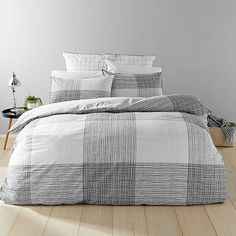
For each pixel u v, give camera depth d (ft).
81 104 12.40
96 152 11.08
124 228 9.90
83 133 11.27
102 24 18.51
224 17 18.48
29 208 11.01
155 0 18.38
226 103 19.10
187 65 18.81
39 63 18.71
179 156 11.11
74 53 17.11
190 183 11.09
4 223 10.19
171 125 11.46
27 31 18.48
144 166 11.03
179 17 18.48
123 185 11.05
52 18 18.43
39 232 9.73
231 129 17.42
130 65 16.83
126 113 12.03
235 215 10.61
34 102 16.72
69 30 18.52
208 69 18.84
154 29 18.56
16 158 11.32
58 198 11.09
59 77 15.58
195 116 12.20
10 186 11.22
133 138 11.18
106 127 11.39
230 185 12.83
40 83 18.85
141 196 11.09
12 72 18.48
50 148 11.15
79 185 11.03
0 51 18.58
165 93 18.99
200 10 18.45
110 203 11.12
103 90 15.02
